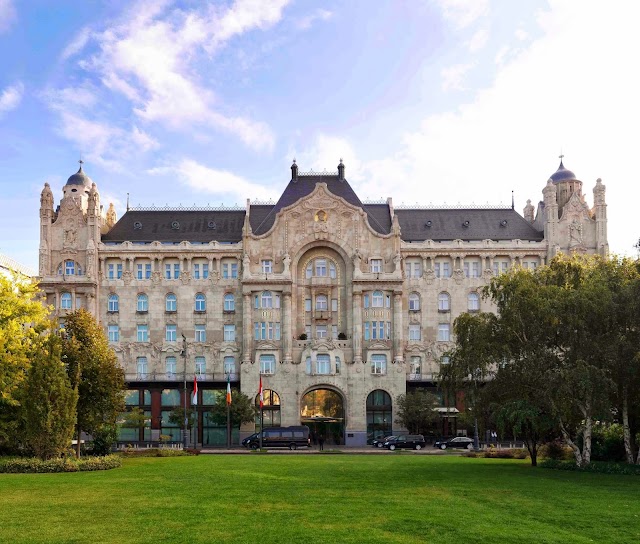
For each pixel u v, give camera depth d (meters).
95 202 109.94
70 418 55.41
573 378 50.97
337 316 109.19
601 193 110.56
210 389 105.94
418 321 109.38
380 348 105.12
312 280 109.44
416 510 33.97
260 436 88.06
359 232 109.25
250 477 47.38
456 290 110.06
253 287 106.56
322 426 105.06
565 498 38.56
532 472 52.12
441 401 105.50
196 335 108.81
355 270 106.75
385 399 104.31
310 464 58.53
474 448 87.19
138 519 31.38
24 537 27.80
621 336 53.22
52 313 106.75
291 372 103.81
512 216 115.94
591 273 58.38
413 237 112.44
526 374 53.59
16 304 63.03
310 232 109.06
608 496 39.50
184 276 109.62
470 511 33.94
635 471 50.75
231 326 109.12
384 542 27.14
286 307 106.00
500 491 41.06
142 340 108.50
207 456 70.56
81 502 35.94
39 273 107.69
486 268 110.06
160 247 109.31
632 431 59.38
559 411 53.03
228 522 30.73
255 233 110.62
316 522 30.83
